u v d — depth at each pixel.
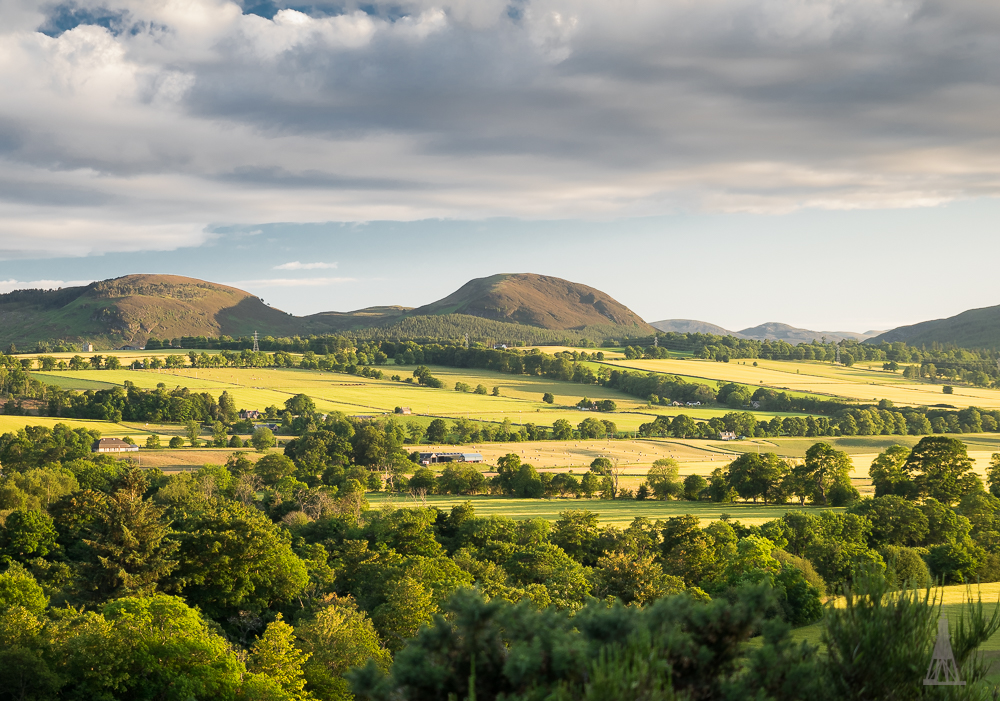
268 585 74.38
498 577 82.06
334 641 54.50
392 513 104.81
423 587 70.00
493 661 16.95
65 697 45.44
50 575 80.38
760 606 17.52
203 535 74.94
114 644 46.53
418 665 16.98
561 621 17.39
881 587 18.66
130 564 72.00
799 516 100.94
